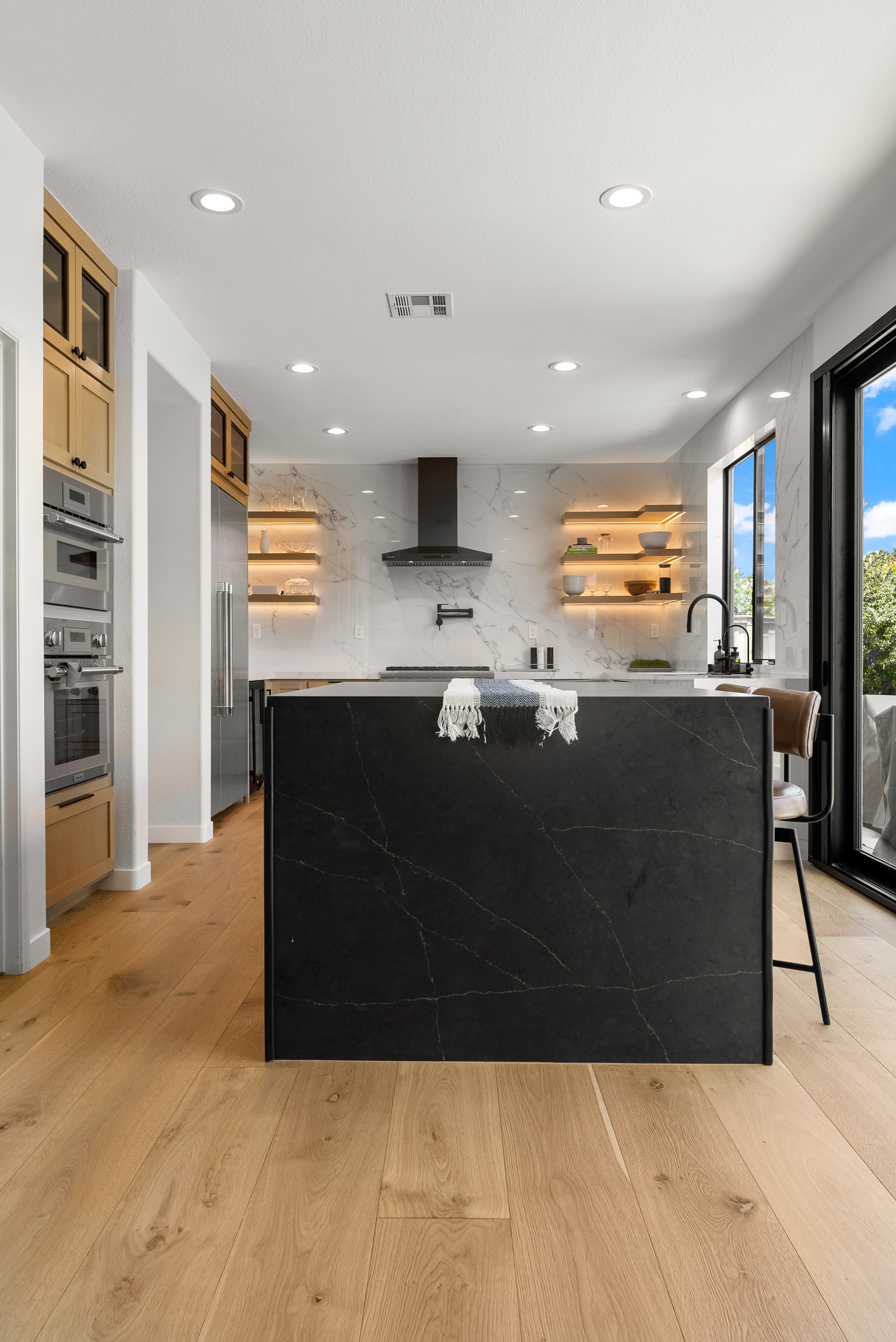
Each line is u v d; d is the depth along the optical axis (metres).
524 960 1.92
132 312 3.25
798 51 2.10
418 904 1.92
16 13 1.96
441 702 1.92
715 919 1.92
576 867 1.92
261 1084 1.84
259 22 1.99
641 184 2.69
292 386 4.64
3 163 2.33
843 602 3.61
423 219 2.89
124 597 3.31
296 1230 1.36
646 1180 1.50
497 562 6.59
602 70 2.16
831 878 3.59
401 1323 1.17
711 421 5.29
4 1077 1.88
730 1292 1.23
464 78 2.19
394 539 6.57
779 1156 1.57
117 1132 1.65
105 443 3.16
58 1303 1.20
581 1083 1.84
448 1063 1.93
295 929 1.94
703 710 1.92
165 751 4.27
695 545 5.64
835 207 2.83
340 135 2.42
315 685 6.25
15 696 2.49
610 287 3.42
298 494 6.59
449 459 6.34
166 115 2.34
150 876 3.57
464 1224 1.38
